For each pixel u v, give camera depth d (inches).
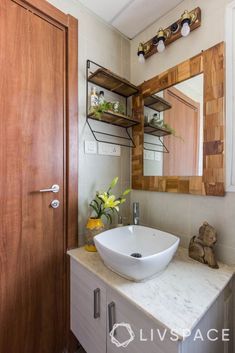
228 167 40.2
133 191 61.8
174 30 48.3
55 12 45.3
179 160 48.4
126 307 31.1
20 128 41.2
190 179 45.8
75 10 49.8
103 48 55.9
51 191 45.5
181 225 48.7
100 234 44.8
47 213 45.2
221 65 40.3
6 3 39.3
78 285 43.6
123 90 58.4
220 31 41.6
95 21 54.2
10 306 40.4
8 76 39.6
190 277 35.4
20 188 41.3
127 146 61.9
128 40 63.0
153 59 55.9
